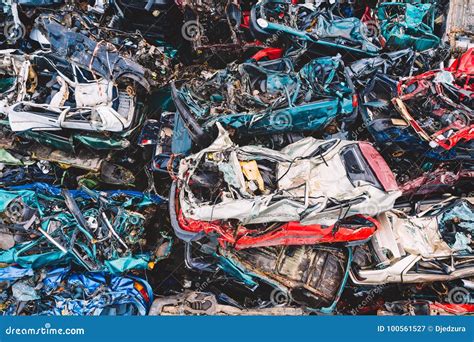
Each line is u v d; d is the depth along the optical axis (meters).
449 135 8.48
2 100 8.47
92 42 8.75
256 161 8.02
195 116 8.41
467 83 9.31
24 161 9.03
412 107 8.84
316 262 8.60
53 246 8.41
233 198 7.56
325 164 8.06
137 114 8.91
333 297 8.50
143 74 8.73
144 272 9.15
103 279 8.70
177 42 10.12
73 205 8.31
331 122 8.98
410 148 9.02
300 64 9.81
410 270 8.32
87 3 9.94
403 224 8.65
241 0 10.31
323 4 10.12
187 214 7.55
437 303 8.58
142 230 8.73
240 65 8.93
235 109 8.51
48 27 8.82
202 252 8.82
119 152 9.21
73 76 8.75
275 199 7.50
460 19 10.22
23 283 8.36
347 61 9.84
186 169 7.82
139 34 9.32
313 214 7.56
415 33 10.04
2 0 9.51
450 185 9.20
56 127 8.45
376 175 8.04
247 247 8.04
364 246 8.57
